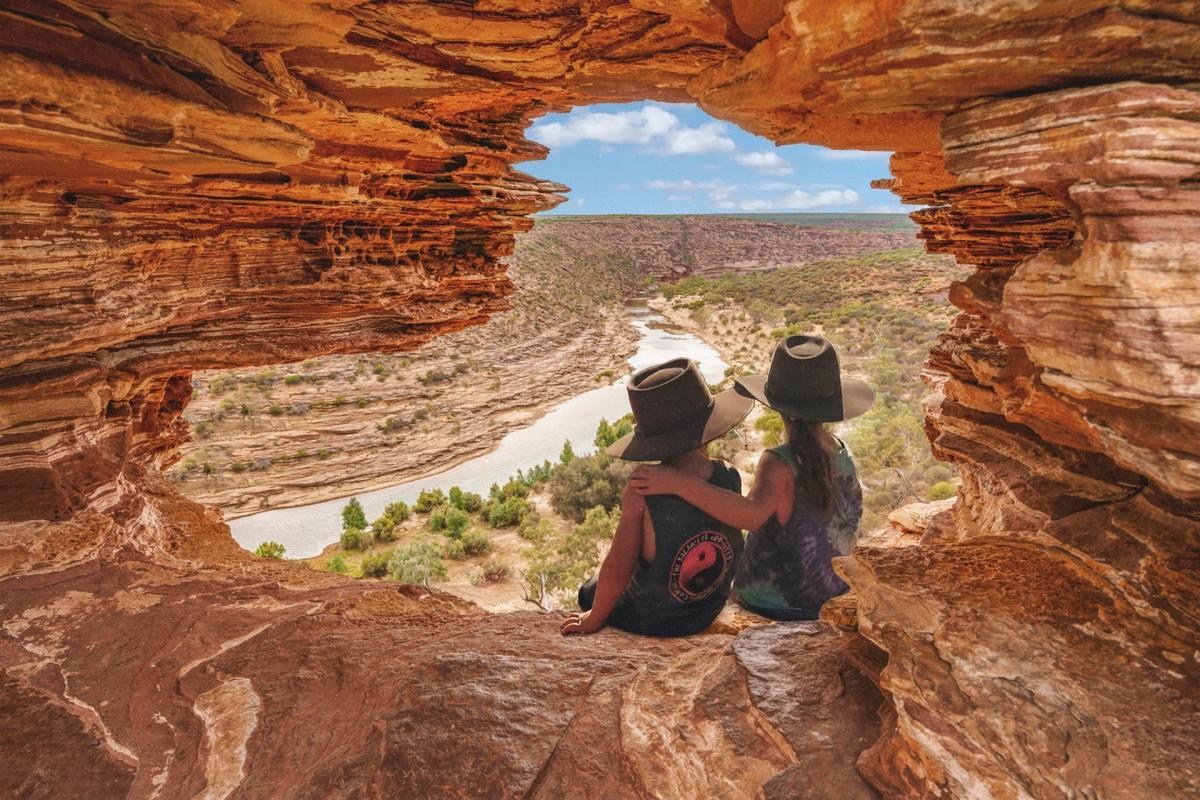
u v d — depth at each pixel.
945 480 32.22
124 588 4.04
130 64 3.56
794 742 2.17
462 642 3.10
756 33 3.03
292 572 4.86
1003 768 1.78
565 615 3.57
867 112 2.93
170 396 10.32
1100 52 2.19
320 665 3.04
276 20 4.22
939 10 2.21
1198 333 1.91
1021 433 5.71
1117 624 2.26
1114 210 2.02
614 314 135.50
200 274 8.20
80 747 2.59
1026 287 2.39
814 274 162.50
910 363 73.31
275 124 4.39
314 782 2.27
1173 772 1.72
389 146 8.71
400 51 5.43
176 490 8.08
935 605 2.40
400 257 10.52
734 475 2.92
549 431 62.47
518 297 110.88
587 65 5.48
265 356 9.02
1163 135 1.92
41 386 5.44
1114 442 2.19
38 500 5.11
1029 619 2.31
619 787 2.14
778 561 2.94
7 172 4.84
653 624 3.04
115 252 6.46
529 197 11.11
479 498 44.50
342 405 61.81
